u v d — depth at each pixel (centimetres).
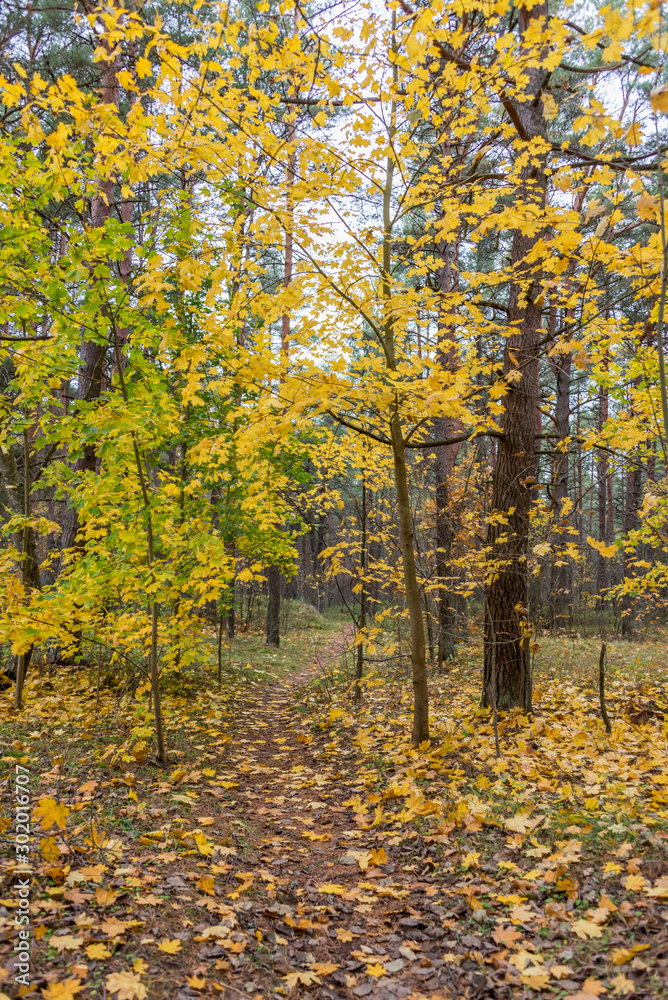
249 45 352
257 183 385
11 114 693
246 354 381
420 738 501
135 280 394
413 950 250
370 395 388
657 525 486
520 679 593
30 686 702
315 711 738
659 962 210
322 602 2834
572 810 354
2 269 488
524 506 599
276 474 689
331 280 396
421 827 363
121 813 356
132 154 361
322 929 269
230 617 1436
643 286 375
